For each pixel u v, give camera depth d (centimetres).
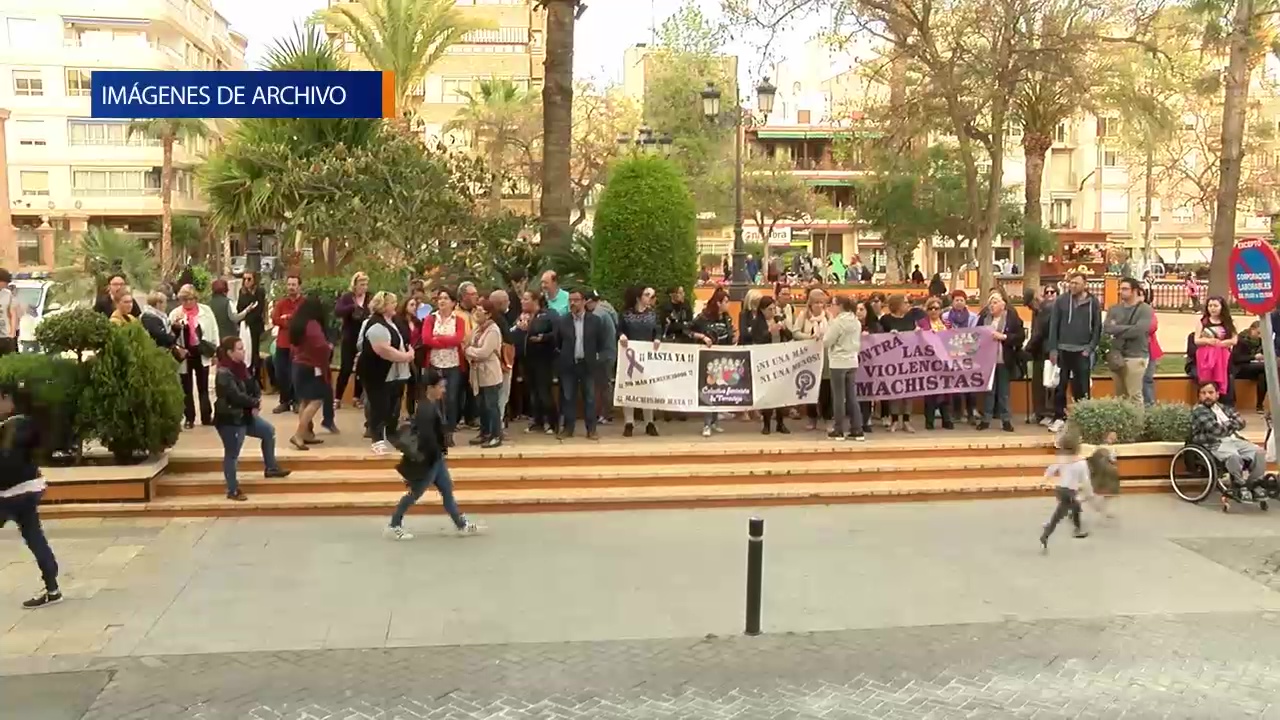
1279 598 764
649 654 650
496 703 578
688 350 1195
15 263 4097
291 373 1329
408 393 1245
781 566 834
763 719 560
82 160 4678
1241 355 1468
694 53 4000
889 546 895
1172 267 5444
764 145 5747
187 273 1378
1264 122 3844
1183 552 881
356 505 983
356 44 2877
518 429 1226
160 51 4825
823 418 1306
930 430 1259
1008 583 795
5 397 745
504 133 3847
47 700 575
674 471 1065
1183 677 620
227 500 978
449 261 1689
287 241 1933
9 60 4553
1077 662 642
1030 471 1121
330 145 2008
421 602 741
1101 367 1513
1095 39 1834
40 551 724
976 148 2523
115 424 985
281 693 588
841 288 2673
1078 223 5938
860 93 4050
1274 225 3219
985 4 1781
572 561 843
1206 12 1964
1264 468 1027
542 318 1172
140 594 752
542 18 5694
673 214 1364
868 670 628
